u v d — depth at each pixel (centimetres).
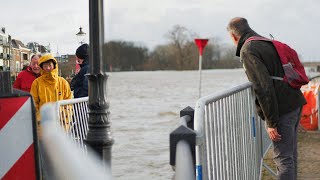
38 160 640
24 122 633
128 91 10762
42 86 1309
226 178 742
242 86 895
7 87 625
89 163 754
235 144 823
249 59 845
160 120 3659
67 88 1376
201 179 565
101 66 1055
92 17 1051
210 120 653
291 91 859
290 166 859
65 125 1137
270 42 862
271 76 851
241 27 895
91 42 1055
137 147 2066
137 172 1538
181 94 9238
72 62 1803
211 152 649
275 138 849
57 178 664
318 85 1902
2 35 3184
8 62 2119
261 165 1092
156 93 9744
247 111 949
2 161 618
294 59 876
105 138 1050
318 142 1650
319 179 1155
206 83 15862
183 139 463
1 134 618
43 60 1302
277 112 834
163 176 1481
